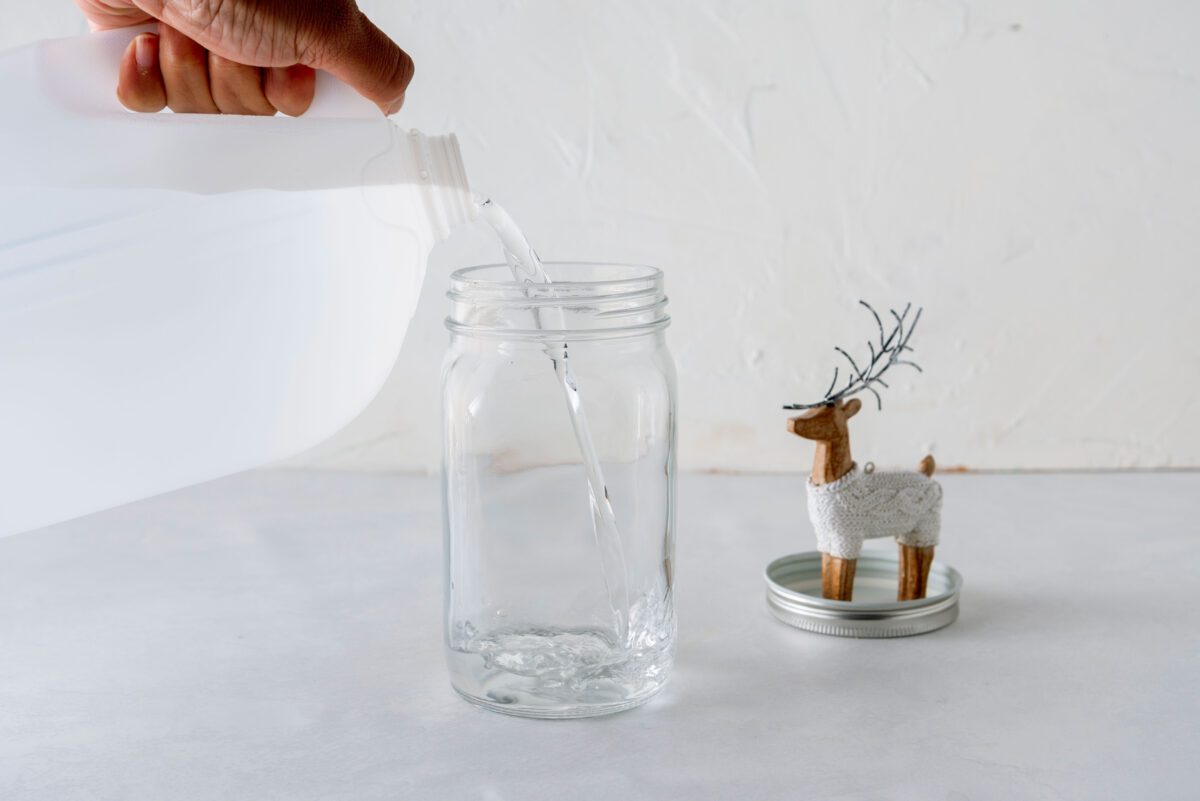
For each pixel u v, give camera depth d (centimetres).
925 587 92
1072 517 116
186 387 73
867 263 131
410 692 80
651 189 131
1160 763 68
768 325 133
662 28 127
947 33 126
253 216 72
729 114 129
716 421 136
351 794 66
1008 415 134
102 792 67
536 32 128
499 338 73
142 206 71
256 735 74
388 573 104
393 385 137
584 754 70
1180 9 124
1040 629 88
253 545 112
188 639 90
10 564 108
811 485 90
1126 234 129
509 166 132
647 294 74
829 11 126
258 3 70
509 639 77
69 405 71
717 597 96
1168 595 95
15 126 68
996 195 129
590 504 77
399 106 85
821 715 75
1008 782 66
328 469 139
